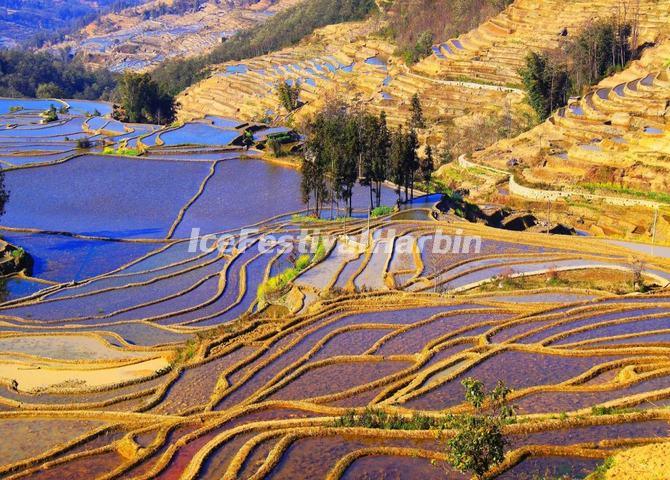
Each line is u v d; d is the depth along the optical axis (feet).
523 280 211.41
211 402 147.54
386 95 522.06
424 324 182.91
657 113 361.10
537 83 432.66
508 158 377.30
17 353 179.93
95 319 207.82
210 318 205.36
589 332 175.52
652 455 109.91
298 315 191.62
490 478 112.16
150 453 128.26
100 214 316.19
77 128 519.60
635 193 313.12
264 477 116.16
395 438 125.39
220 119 506.07
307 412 139.95
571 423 127.44
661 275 213.05
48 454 130.11
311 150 346.95
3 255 259.60
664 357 159.43
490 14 614.34
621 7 513.04
